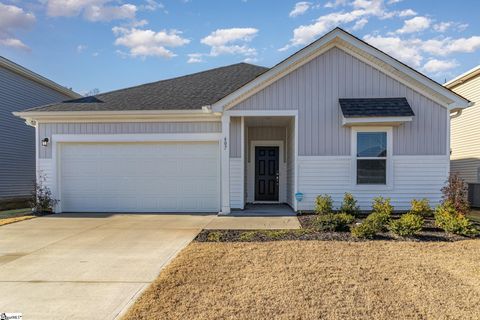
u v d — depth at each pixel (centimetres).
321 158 1030
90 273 509
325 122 1031
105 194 1148
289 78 1038
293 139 1091
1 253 621
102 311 384
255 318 361
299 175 1035
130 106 1149
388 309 381
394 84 1025
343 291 429
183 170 1134
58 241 709
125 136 1133
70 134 1144
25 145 1656
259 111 1041
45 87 1777
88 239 724
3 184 1508
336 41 1021
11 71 1555
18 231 815
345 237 705
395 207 1016
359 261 545
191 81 1430
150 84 1426
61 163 1155
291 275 484
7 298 422
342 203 1012
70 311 385
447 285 448
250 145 1356
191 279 471
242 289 436
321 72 1034
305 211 1030
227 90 1281
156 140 1125
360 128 1022
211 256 577
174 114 1096
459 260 553
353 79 1029
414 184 1017
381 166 1025
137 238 728
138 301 405
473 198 1528
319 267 517
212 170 1128
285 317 363
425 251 605
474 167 1543
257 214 1030
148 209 1138
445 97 1003
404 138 1021
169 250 629
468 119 1588
